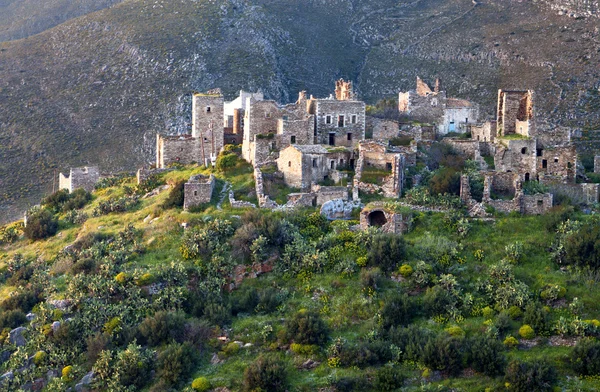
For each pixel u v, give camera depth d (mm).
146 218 95438
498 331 72938
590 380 67062
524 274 79562
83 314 77625
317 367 70875
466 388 67250
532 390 65688
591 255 78812
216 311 76750
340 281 79875
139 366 71000
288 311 77625
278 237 84562
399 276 80062
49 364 74062
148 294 79812
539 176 98062
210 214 90500
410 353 70500
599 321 72312
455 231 86188
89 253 88062
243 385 68562
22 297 83000
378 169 96000
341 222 87875
